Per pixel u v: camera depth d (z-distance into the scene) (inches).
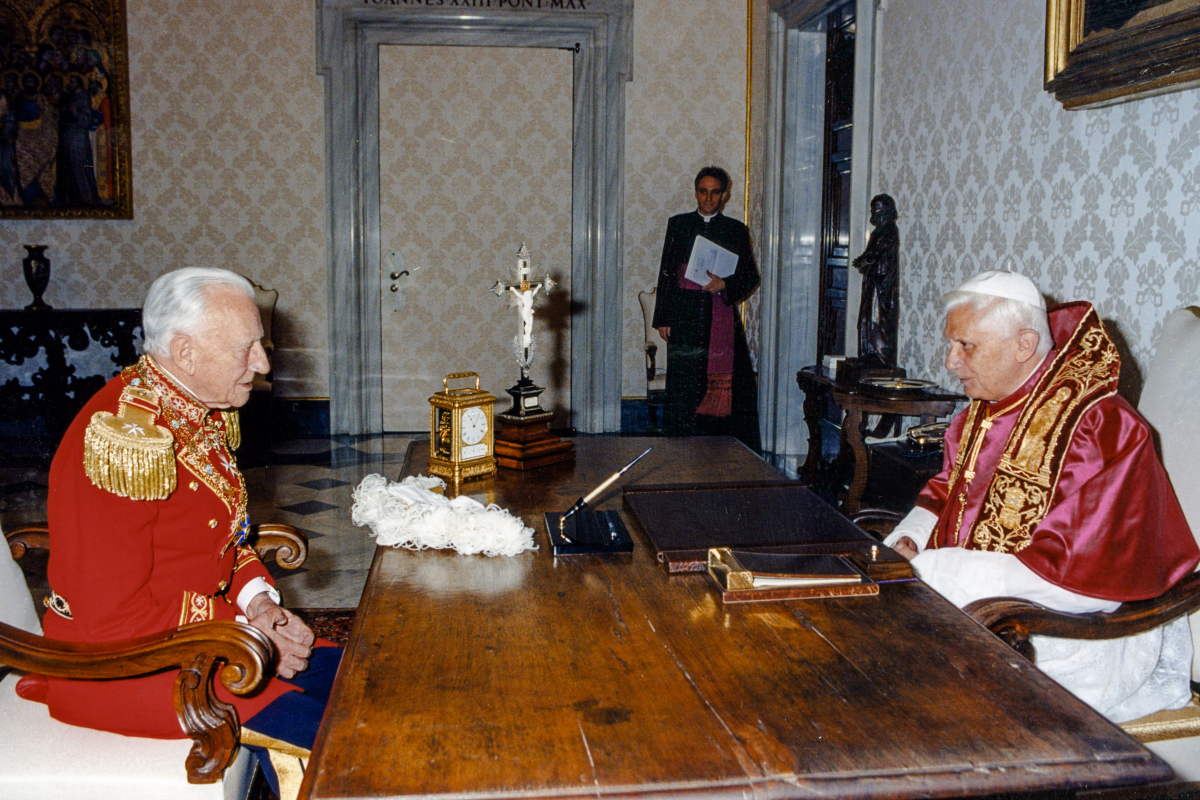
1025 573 88.2
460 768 46.0
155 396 79.2
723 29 289.7
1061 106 143.9
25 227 283.4
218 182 285.3
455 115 288.7
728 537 79.1
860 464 174.9
